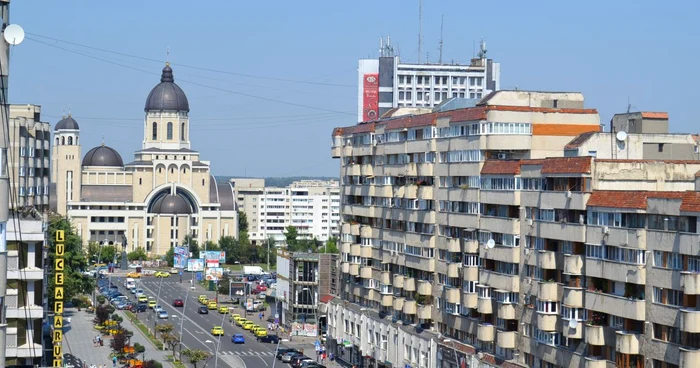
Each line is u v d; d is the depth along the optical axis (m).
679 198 139.00
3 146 96.12
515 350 181.88
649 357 145.00
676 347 139.12
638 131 188.25
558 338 168.62
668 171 164.12
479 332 191.50
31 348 141.00
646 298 145.62
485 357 189.75
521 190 180.62
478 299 194.00
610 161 161.75
